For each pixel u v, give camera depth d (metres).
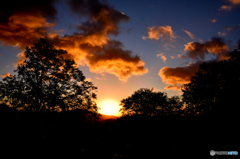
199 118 15.48
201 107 22.64
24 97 13.34
